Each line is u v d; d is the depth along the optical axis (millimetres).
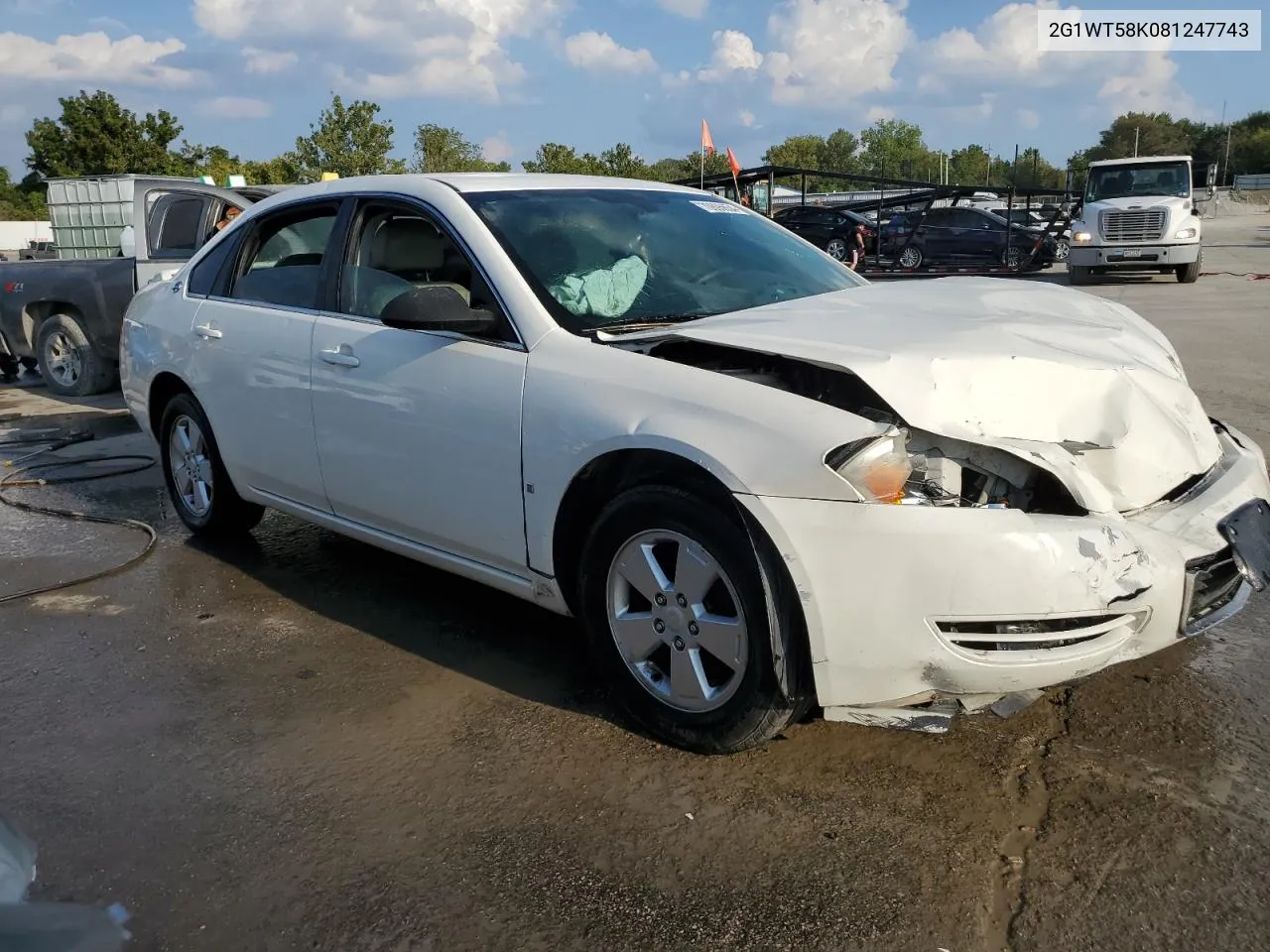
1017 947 2273
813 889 2479
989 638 2605
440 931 2396
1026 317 3385
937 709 2764
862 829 2695
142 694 3605
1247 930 2293
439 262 3783
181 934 2404
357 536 4176
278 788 2996
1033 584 2559
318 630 4117
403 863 2641
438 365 3551
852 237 24922
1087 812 2729
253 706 3496
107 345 9445
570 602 3375
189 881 2596
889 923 2355
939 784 2883
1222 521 2893
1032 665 2623
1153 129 113312
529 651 3867
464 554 3652
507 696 3504
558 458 3146
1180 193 19797
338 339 3969
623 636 3164
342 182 4270
